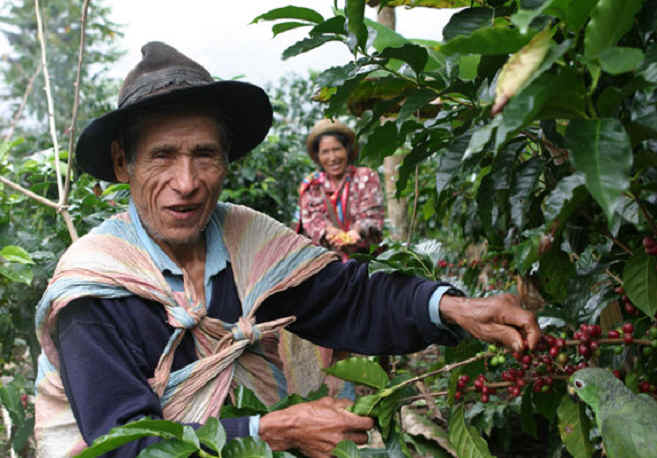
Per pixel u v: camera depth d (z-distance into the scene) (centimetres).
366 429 134
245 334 148
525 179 121
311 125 773
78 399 128
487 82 112
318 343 166
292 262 160
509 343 128
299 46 118
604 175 75
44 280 230
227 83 137
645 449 103
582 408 123
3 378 313
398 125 114
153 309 144
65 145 343
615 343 125
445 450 142
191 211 142
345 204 411
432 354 389
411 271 155
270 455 113
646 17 96
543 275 132
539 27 90
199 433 112
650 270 111
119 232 151
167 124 137
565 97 87
